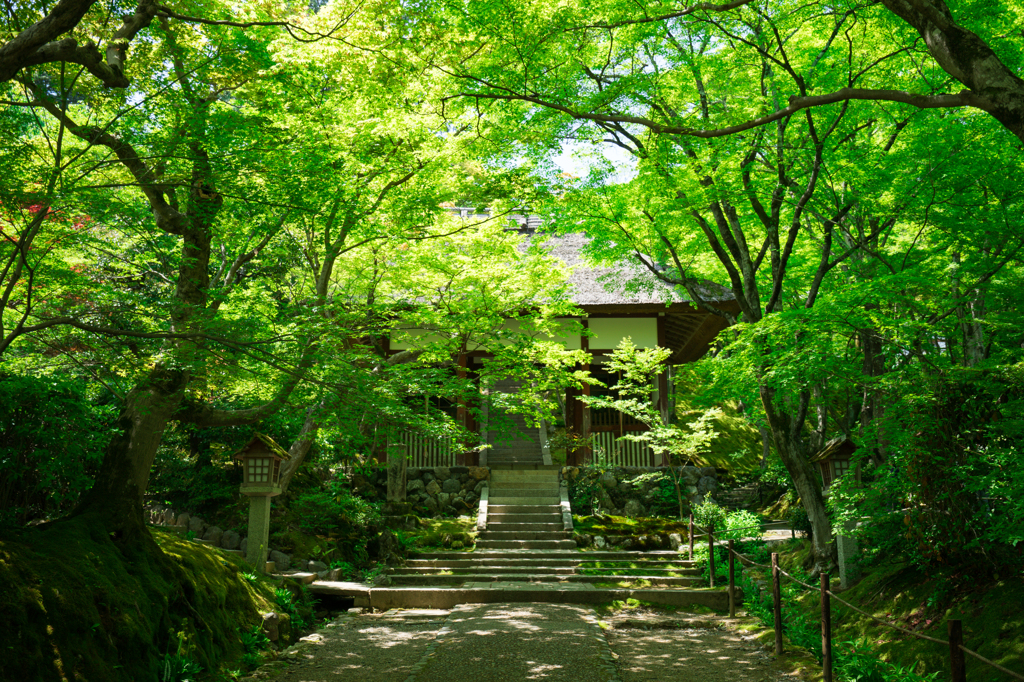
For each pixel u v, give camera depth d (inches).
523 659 266.1
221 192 237.5
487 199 360.2
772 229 381.7
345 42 266.8
